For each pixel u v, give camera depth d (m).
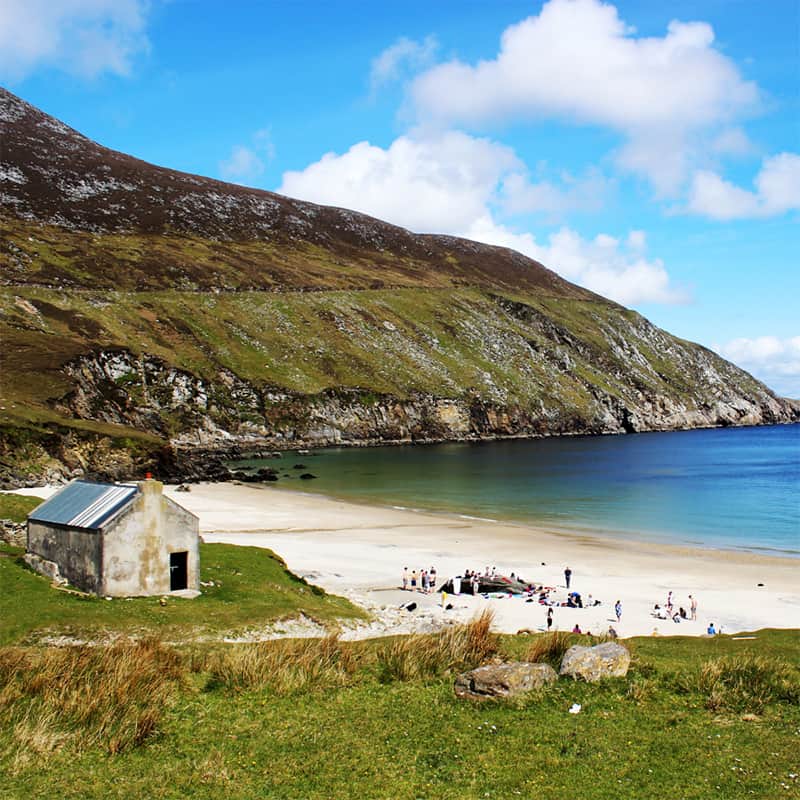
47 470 92.00
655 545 65.38
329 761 15.84
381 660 22.84
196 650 25.55
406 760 15.94
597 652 21.56
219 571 40.44
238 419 156.62
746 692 19.98
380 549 61.12
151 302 178.75
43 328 146.00
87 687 18.58
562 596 46.50
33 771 14.95
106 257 199.12
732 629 39.00
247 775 15.18
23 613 29.64
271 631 31.19
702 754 16.19
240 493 97.62
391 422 179.88
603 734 17.28
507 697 19.42
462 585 46.72
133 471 103.00
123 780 14.77
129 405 137.25
